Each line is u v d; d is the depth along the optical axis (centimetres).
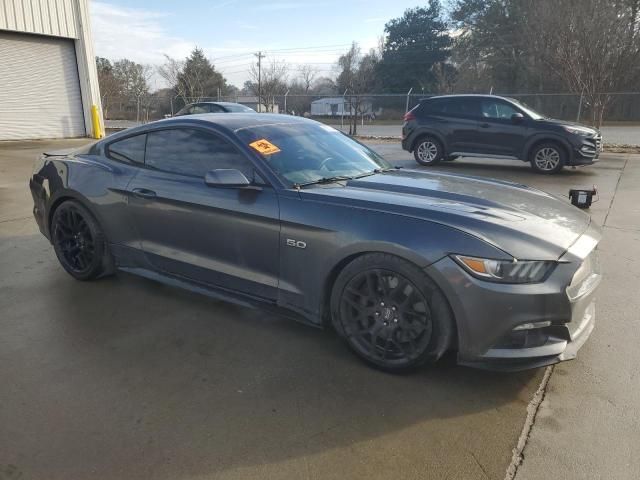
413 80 5144
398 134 2273
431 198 312
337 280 301
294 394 275
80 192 412
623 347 323
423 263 265
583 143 1024
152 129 393
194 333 345
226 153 349
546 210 312
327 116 3431
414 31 5131
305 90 4612
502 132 1094
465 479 214
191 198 352
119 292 415
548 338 267
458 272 258
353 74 4241
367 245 281
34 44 1672
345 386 282
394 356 291
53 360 309
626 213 688
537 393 276
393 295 282
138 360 310
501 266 254
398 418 255
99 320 364
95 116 1855
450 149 1170
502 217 284
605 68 1648
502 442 237
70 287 426
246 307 367
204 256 357
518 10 3816
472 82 4222
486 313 256
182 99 3516
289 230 310
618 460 224
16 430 244
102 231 414
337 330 309
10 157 1259
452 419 254
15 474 216
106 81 3884
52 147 1509
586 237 289
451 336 271
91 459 225
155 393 275
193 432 244
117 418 254
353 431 245
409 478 215
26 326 354
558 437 240
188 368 301
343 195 308
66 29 1728
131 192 386
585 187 885
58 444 235
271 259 323
